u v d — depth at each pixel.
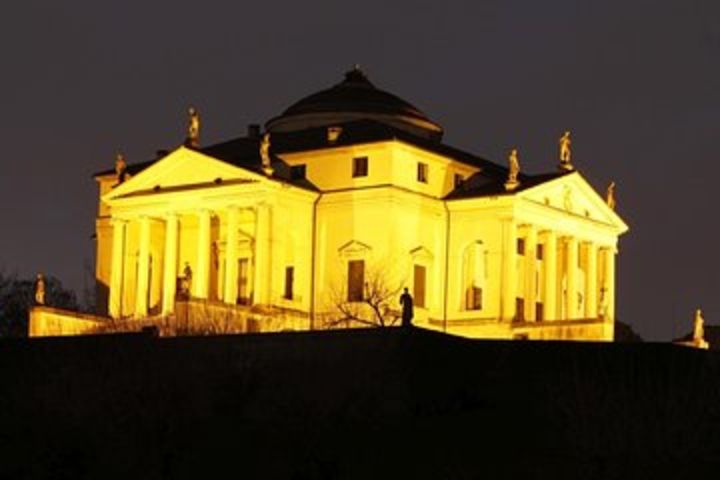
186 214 175.50
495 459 99.44
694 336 164.00
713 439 92.69
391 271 169.62
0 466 106.06
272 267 169.38
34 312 159.38
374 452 100.81
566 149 184.88
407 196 172.50
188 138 177.25
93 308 183.75
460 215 176.00
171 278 174.75
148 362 110.06
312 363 108.19
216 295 175.75
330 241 173.25
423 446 100.50
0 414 108.56
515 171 174.88
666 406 94.06
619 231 189.50
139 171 185.00
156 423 103.50
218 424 104.88
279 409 103.12
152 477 102.50
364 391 104.69
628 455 91.81
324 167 174.88
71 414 105.38
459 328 173.88
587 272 185.75
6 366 115.56
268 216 169.25
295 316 168.75
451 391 105.00
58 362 112.44
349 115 188.25
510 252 173.00
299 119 189.12
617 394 97.31
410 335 106.44
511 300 172.75
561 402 97.00
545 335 169.00
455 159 178.25
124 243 178.88
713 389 95.69
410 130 189.75
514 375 104.19
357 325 163.62
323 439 101.25
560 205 181.12
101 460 103.38
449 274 175.75
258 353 109.88
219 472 103.12
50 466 104.38
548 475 96.06
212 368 108.31
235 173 171.38
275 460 101.94
